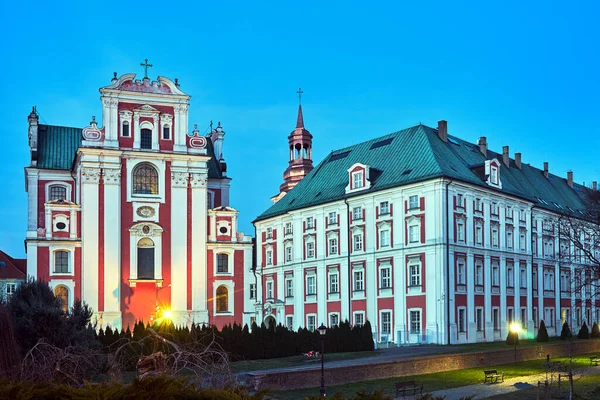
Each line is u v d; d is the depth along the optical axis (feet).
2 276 302.45
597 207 228.43
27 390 40.55
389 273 248.52
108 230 253.85
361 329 204.33
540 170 340.59
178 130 270.26
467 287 238.48
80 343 134.51
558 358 201.05
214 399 42.45
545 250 291.58
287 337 188.44
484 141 294.87
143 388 41.60
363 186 262.67
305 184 310.65
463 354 172.45
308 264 286.05
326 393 127.03
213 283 271.69
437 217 231.91
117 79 261.85
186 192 269.03
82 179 253.24
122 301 254.47
